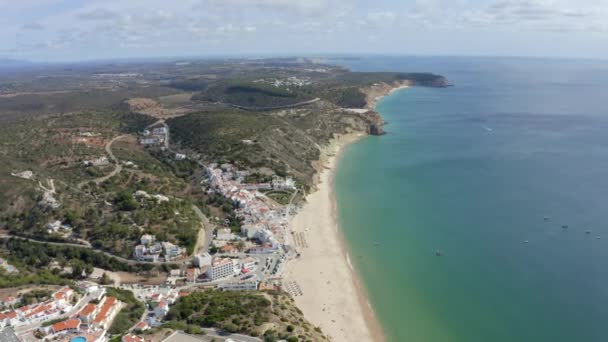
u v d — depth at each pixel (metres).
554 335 126.75
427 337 129.75
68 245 174.38
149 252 170.25
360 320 138.12
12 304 128.00
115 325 126.00
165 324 123.12
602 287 148.62
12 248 172.00
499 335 128.25
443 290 152.12
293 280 161.12
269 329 118.81
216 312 127.75
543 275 157.38
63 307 128.38
